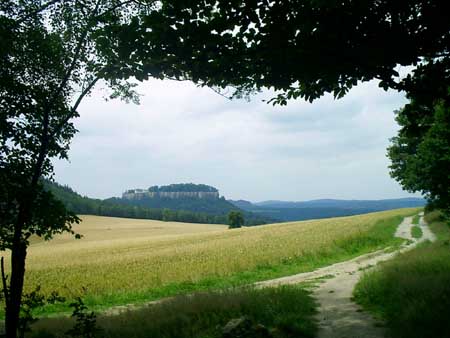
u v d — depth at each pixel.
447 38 5.21
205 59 5.56
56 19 8.19
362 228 52.84
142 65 5.66
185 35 5.32
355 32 5.23
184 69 5.70
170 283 23.19
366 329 9.11
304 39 5.27
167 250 43.62
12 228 6.95
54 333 10.38
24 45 7.57
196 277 24.41
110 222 136.75
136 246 54.88
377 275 14.62
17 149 7.02
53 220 6.91
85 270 30.69
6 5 7.43
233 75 5.82
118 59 5.71
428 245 23.84
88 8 8.04
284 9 5.21
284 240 43.62
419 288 10.62
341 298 13.54
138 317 11.06
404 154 39.59
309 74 5.70
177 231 109.56
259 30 5.36
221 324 9.59
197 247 44.47
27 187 6.80
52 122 7.83
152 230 112.81
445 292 9.76
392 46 5.21
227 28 5.37
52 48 7.93
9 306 6.78
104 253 46.06
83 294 21.55
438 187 14.52
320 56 5.39
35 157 7.23
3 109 6.91
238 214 121.62
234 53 5.51
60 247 66.56
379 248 33.22
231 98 6.53
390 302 10.65
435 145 12.55
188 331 9.18
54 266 34.09
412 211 89.31
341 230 52.41
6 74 7.10
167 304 12.20
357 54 5.31
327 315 10.95
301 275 23.03
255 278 23.64
